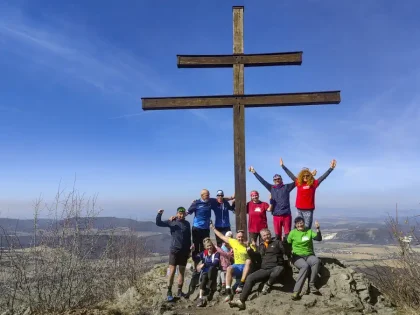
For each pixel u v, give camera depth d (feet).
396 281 17.98
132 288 22.34
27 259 19.10
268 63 21.50
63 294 19.63
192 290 19.80
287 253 19.12
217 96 21.35
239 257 18.85
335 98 20.79
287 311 16.14
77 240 20.76
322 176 19.76
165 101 21.43
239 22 21.98
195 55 21.63
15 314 18.19
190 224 20.29
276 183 20.72
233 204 21.63
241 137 20.94
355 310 16.01
